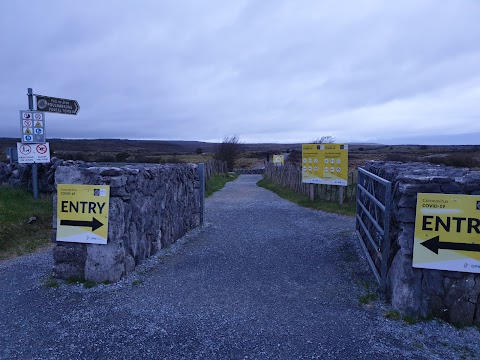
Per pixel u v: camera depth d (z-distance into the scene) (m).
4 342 3.40
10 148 10.39
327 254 6.25
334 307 4.12
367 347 3.29
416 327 3.63
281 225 8.80
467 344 3.35
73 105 10.15
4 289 4.70
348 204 11.32
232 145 35.78
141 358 3.14
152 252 6.16
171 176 7.01
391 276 4.12
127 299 4.35
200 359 3.12
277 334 3.53
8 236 6.98
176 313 3.98
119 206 4.90
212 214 10.46
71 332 3.57
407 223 3.87
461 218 3.69
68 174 5.00
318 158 11.59
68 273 4.96
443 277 3.78
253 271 5.39
